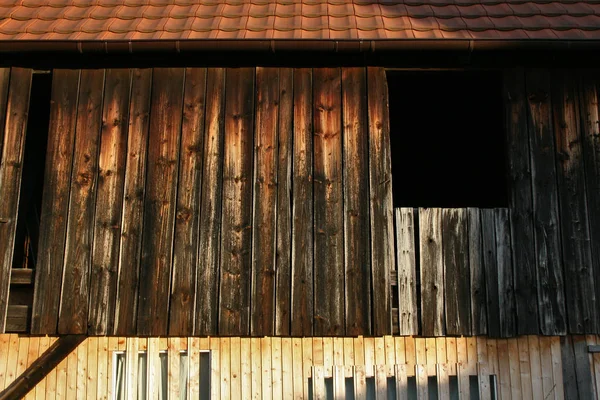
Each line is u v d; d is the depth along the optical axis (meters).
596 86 6.07
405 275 5.71
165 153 5.88
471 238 5.77
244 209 5.76
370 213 5.75
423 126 8.02
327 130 5.91
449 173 8.36
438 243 5.76
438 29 5.96
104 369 5.76
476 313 5.65
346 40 5.68
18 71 6.07
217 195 5.79
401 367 5.68
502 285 5.70
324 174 5.82
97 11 6.38
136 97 6.00
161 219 5.75
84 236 5.73
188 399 5.66
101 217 5.77
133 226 5.75
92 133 5.93
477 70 6.05
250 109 5.96
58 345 5.58
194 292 5.62
